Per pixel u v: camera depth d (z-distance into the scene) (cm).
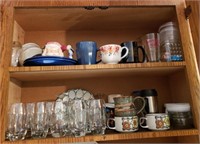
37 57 68
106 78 94
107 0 75
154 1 77
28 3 72
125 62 77
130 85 95
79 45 74
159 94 95
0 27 69
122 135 65
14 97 79
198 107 69
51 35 97
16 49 76
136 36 101
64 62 70
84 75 82
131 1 76
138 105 79
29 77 79
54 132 69
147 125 71
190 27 76
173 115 74
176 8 78
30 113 72
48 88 91
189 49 74
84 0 74
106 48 73
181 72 81
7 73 66
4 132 62
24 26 91
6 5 71
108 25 95
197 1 72
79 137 63
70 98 90
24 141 61
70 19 86
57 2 73
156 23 95
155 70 78
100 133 67
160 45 82
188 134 66
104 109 75
